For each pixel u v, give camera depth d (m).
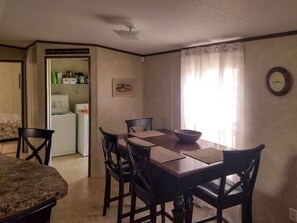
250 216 2.22
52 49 3.80
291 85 2.35
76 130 5.35
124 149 2.67
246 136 2.78
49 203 1.04
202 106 3.23
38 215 1.01
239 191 2.19
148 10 2.05
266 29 2.34
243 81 2.76
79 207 3.07
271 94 2.52
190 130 3.16
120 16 2.28
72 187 3.64
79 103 5.73
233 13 1.95
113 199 2.93
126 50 4.14
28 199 1.32
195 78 3.32
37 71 3.82
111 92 4.13
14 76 6.23
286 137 2.42
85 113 5.15
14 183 1.50
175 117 3.85
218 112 3.00
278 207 2.51
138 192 2.29
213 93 3.07
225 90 2.91
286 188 2.44
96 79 3.93
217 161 2.20
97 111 3.99
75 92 5.70
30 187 1.46
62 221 2.76
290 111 2.38
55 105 5.23
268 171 2.58
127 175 2.57
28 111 4.74
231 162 1.96
